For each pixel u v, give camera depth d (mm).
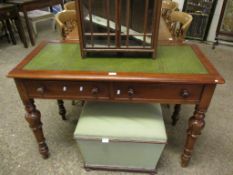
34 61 1116
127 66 1051
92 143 1175
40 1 3129
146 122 1171
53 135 1631
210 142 1562
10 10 2795
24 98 1112
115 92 1042
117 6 990
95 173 1340
